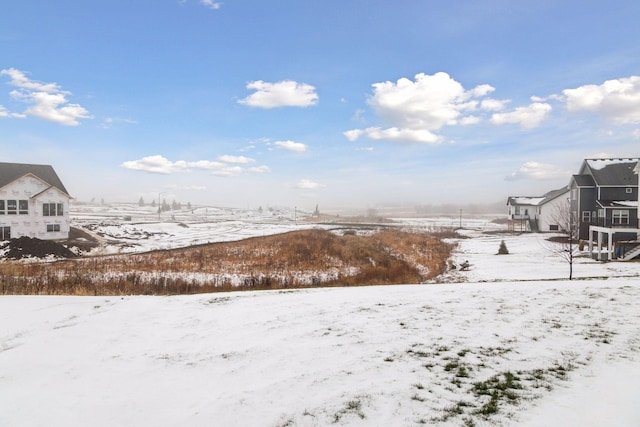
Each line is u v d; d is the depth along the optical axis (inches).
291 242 1314.0
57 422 176.2
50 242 1296.8
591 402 165.5
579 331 275.1
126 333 329.7
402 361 229.6
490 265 1072.2
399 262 1107.9
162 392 206.5
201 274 892.6
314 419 164.9
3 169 1475.1
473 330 288.2
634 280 550.6
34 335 326.3
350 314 360.8
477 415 160.6
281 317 363.9
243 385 208.8
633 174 1625.2
